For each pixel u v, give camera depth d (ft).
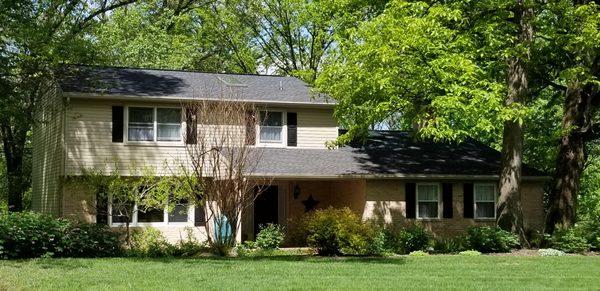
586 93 87.81
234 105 71.87
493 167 96.89
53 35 88.43
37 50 79.05
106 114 85.25
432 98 75.41
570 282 47.34
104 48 97.25
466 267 57.31
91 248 66.49
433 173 91.04
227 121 70.49
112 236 68.49
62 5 95.66
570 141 88.89
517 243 77.25
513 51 74.38
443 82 71.87
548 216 89.97
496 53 77.61
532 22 79.05
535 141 118.52
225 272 51.06
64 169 83.41
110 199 80.23
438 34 71.26
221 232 73.26
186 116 86.63
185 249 69.87
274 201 95.09
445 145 104.83
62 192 84.07
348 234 70.85
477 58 80.23
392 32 69.97
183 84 91.97
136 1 122.42
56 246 64.39
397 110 79.10
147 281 45.21
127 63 116.78
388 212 90.53
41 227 63.82
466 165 96.17
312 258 66.59
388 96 75.56
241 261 61.21
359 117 82.23
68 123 83.76
